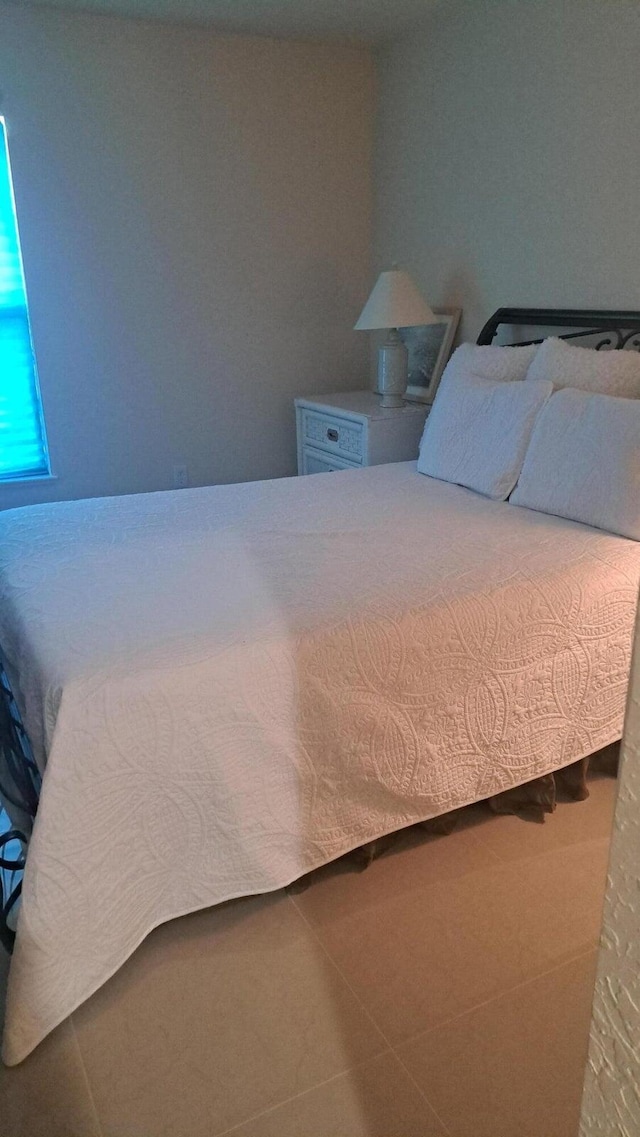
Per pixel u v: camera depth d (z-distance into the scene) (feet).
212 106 11.10
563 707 6.32
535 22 8.90
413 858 6.18
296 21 10.45
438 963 5.23
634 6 7.73
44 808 4.49
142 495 8.55
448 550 6.71
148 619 5.44
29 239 10.57
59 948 4.55
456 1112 4.29
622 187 8.29
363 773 5.57
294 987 5.06
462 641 5.71
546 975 5.13
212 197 11.51
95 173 10.68
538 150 9.25
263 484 9.00
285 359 12.88
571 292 9.21
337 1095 4.39
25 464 11.75
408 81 11.25
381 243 12.66
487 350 9.24
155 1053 4.64
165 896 5.13
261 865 5.38
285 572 6.29
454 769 5.95
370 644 5.40
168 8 9.87
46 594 5.89
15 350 11.15
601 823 6.57
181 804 4.97
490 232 10.28
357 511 7.89
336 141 12.12
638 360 7.61
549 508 7.59
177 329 11.88
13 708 5.83
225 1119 4.27
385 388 11.33
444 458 9.00
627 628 6.47
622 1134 1.84
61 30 9.95
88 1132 4.21
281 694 5.14
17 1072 4.54
